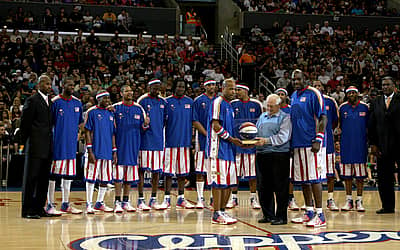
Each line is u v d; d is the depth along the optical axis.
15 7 19.80
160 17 21.36
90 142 7.34
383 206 7.79
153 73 16.98
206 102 8.04
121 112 7.61
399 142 7.66
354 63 19.11
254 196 8.25
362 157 8.00
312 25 22.83
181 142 8.07
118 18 20.42
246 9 23.02
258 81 18.16
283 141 6.31
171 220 6.73
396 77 19.69
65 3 20.38
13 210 7.58
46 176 6.89
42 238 5.34
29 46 17.33
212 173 6.38
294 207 8.05
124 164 7.53
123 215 7.22
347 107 8.14
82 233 5.66
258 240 5.30
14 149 11.55
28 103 6.69
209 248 4.87
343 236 5.59
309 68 18.91
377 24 23.33
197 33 22.75
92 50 17.80
